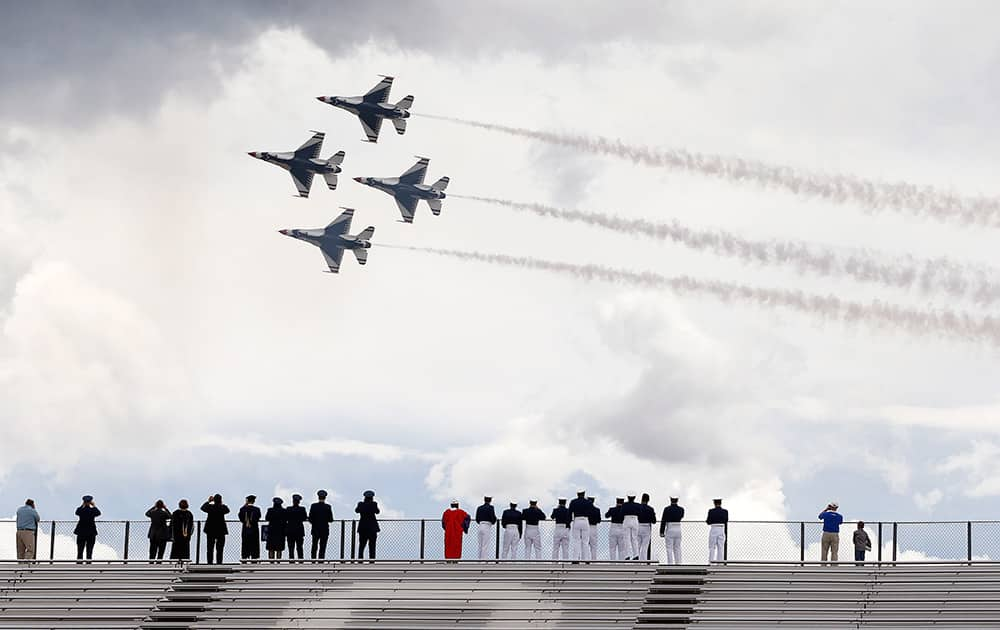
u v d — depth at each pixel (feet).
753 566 309.83
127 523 335.26
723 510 317.63
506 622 290.15
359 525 323.98
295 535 321.73
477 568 311.68
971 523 316.60
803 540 318.45
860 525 318.86
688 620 286.25
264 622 296.71
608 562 312.71
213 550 324.19
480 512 324.39
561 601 295.28
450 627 289.94
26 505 330.13
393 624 292.40
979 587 293.43
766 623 282.56
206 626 296.71
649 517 320.50
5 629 298.56
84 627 298.97
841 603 288.92
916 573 300.81
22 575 318.65
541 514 323.16
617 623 287.48
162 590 310.65
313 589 305.94
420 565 315.37
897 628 277.03
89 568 321.11
